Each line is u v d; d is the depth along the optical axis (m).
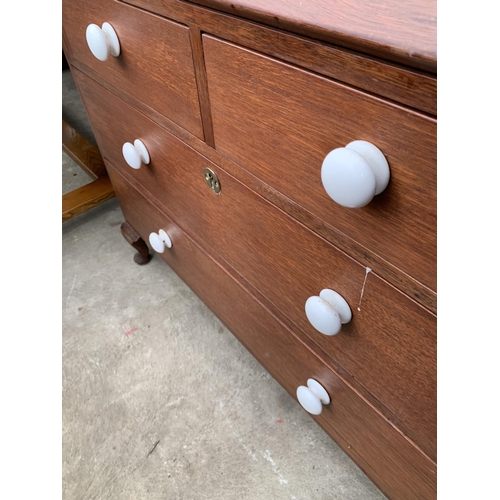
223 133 0.52
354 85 0.33
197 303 1.13
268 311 0.68
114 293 1.18
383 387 0.51
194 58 0.48
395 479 0.62
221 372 0.99
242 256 0.66
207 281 0.86
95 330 1.10
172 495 0.82
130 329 1.09
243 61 0.42
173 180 0.73
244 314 0.78
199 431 0.90
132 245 1.18
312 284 0.53
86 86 0.84
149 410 0.94
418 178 0.32
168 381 0.99
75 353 1.05
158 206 0.87
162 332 1.08
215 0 0.39
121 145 0.86
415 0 0.31
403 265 0.38
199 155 0.60
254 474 0.83
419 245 0.35
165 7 0.48
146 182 0.85
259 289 0.67
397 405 0.51
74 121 1.73
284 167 0.45
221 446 0.88
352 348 0.52
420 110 0.29
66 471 0.87
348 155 0.32
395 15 0.30
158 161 0.74
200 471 0.85
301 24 0.33
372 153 0.33
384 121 0.32
